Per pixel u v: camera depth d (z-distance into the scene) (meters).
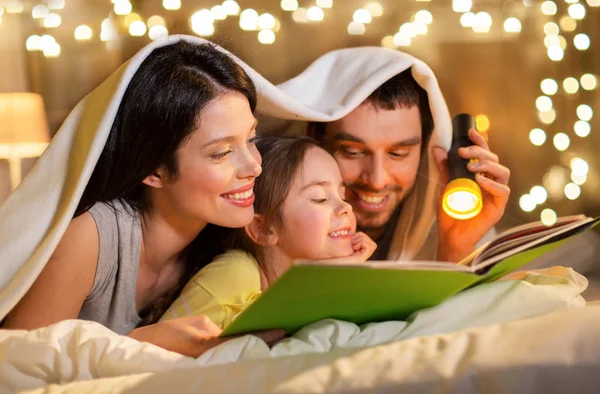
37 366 0.73
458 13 1.59
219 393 0.65
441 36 1.59
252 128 0.96
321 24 1.63
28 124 1.64
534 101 1.58
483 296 0.81
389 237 1.24
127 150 0.91
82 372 0.72
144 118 0.89
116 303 0.97
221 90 0.90
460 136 1.20
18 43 1.69
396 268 0.67
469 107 1.60
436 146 1.21
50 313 0.90
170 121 0.88
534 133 1.41
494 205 1.14
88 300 0.96
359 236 1.09
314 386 0.65
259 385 0.66
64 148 0.93
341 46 1.63
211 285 0.97
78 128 0.93
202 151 0.89
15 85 1.69
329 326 0.77
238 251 1.06
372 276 0.68
